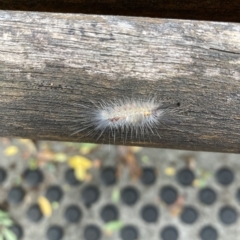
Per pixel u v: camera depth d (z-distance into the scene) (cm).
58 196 24
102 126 12
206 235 23
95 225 23
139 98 12
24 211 24
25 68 12
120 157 24
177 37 12
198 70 12
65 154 25
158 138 13
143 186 24
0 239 23
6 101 12
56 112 12
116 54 12
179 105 12
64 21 12
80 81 12
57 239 23
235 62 12
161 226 23
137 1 14
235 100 12
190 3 14
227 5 14
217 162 24
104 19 12
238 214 23
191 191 24
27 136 13
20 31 12
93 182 24
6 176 24
